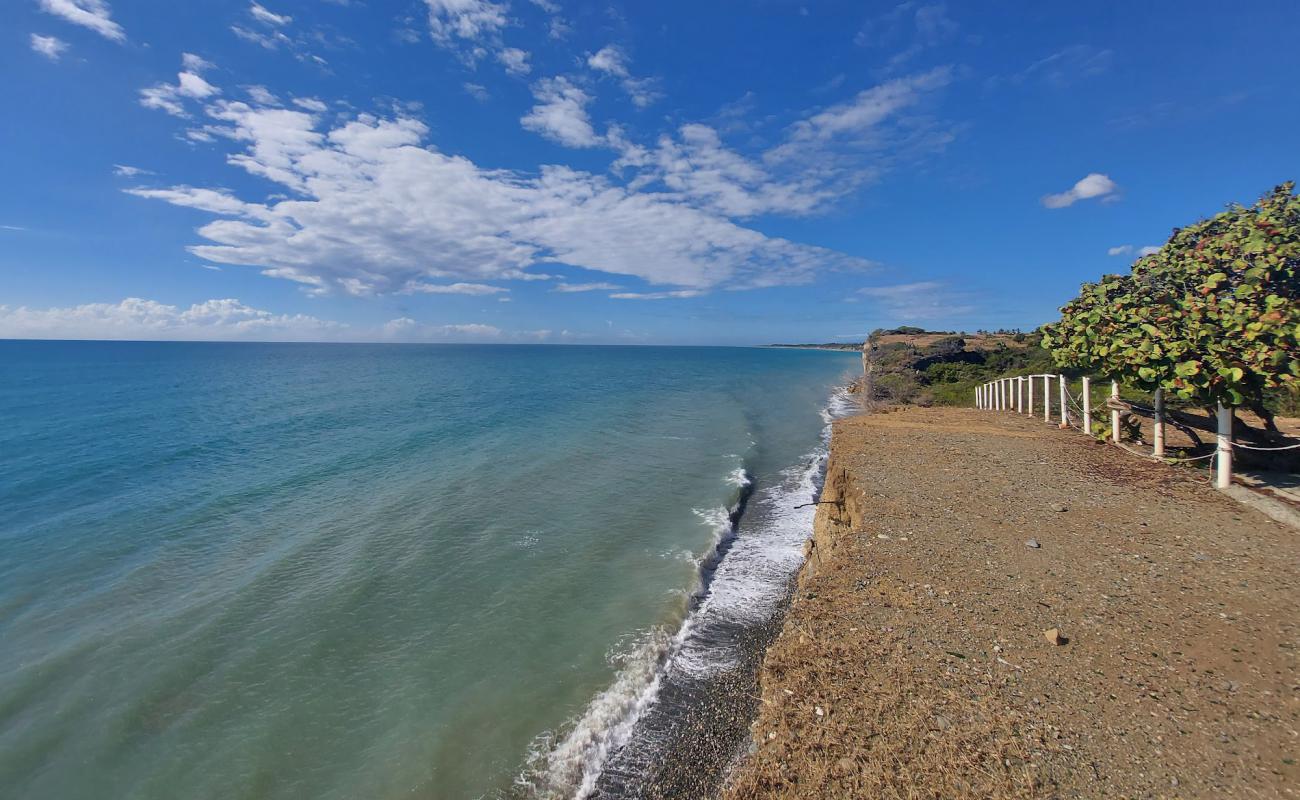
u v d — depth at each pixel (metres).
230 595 9.29
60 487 15.30
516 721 6.44
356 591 9.41
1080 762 3.49
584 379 55.72
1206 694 4.07
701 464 18.23
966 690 4.23
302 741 6.22
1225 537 6.89
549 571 10.16
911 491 9.23
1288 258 7.74
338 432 23.36
